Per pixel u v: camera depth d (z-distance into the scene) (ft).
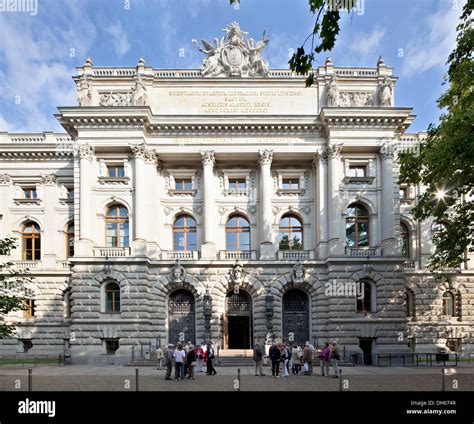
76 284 142.20
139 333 140.05
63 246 167.94
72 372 107.04
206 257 148.66
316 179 156.35
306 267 147.23
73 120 147.54
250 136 153.79
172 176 160.45
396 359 131.75
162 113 155.74
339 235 147.43
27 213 169.58
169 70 159.22
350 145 149.89
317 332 144.66
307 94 156.66
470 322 162.20
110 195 149.89
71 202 169.07
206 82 156.66
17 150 169.27
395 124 150.10
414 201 167.84
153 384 82.94
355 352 133.90
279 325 144.66
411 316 162.81
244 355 133.69
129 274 142.82
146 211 149.07
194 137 153.38
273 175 160.86
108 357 137.08
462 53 93.91
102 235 149.38
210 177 152.66
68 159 171.42
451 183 100.68
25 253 170.09
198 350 107.34
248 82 156.66
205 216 151.74
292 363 102.89
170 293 150.61
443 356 134.00
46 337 161.68
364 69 157.99
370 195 151.94
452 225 107.55
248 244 159.12
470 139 86.02
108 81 155.22
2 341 162.09
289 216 160.66
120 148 149.69
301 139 153.79
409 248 167.94
